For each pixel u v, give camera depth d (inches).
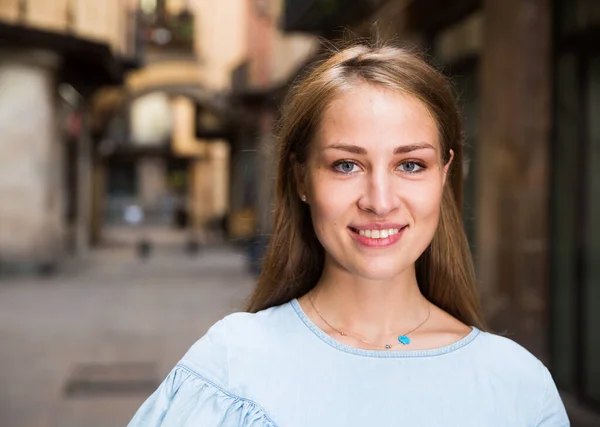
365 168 58.8
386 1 404.2
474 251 280.2
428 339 62.3
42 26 606.2
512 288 246.2
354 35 72.6
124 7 742.5
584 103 225.1
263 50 939.3
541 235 239.9
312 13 487.2
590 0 221.0
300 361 59.4
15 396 248.8
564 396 231.6
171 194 2073.1
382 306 62.9
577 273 227.3
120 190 2100.1
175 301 493.7
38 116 629.6
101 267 730.8
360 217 58.8
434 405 58.5
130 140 1622.8
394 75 58.5
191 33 1240.2
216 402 57.7
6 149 621.6
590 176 223.9
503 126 252.1
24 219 624.7
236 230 1253.1
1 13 593.6
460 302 71.0
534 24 239.8
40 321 402.3
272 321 62.1
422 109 58.8
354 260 59.6
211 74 1259.8
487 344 62.4
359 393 58.3
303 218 69.4
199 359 60.0
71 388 257.8
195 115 1306.6
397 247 59.4
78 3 626.8
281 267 69.7
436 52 357.4
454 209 69.3
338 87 58.9
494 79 259.6
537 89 239.9
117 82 781.3
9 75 620.4
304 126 61.1
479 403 59.3
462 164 67.4
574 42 228.4
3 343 338.3
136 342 345.4
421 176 59.4
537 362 63.1
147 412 58.9
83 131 902.4
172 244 1150.3
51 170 645.3
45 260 634.2
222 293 538.0
